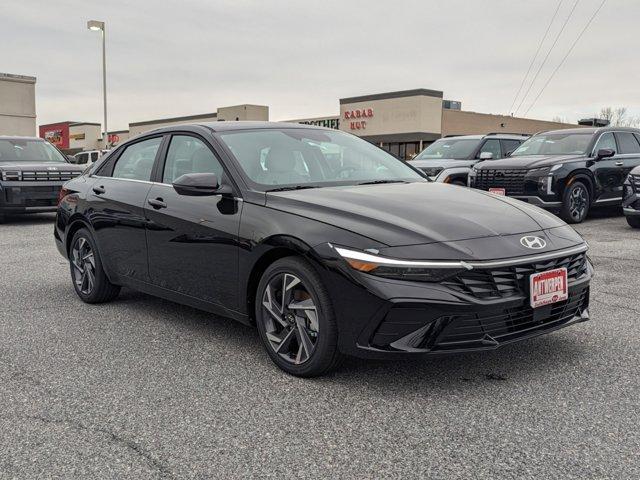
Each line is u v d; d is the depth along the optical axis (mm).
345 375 3527
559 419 2914
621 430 2789
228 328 4559
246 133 4414
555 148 11328
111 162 5316
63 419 3023
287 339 3555
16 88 36375
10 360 3902
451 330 3105
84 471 2529
